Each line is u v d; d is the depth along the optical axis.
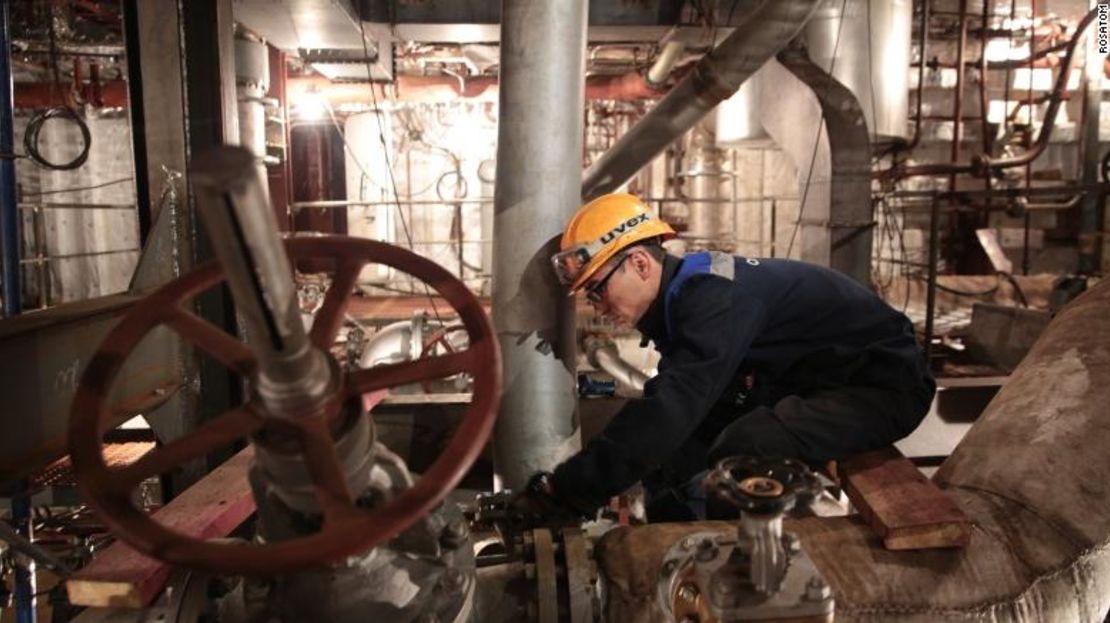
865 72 4.36
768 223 8.79
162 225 2.44
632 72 7.24
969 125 7.53
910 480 1.60
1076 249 7.42
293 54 5.61
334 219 9.45
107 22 5.54
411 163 9.03
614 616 1.37
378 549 1.17
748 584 1.12
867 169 4.26
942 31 7.12
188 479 2.58
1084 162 6.90
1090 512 1.46
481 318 1.05
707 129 8.58
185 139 2.44
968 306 6.13
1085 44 6.93
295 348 0.84
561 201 2.23
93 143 7.71
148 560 1.35
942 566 1.38
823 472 1.99
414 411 3.08
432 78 7.63
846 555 1.40
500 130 2.24
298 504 1.03
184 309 1.07
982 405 3.71
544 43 2.14
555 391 2.29
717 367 1.75
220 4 2.46
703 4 4.61
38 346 1.72
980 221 7.66
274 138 6.60
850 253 4.31
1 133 2.08
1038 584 1.38
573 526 1.65
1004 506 1.49
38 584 2.77
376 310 7.29
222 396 2.53
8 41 2.08
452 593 1.24
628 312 2.02
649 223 1.99
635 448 1.67
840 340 2.02
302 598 1.17
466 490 3.12
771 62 4.66
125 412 2.08
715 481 1.12
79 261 7.91
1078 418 1.60
